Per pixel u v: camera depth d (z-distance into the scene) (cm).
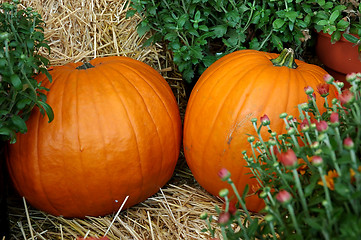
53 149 148
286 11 179
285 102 149
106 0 201
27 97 130
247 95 151
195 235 162
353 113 84
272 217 77
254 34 201
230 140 152
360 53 176
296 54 196
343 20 176
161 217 170
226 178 81
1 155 140
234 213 81
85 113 150
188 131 169
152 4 191
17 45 132
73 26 198
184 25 189
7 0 184
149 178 164
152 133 160
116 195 159
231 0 184
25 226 163
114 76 161
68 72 162
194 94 173
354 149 76
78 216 165
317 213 85
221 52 211
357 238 67
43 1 193
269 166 96
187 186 186
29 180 152
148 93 163
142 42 209
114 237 160
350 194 72
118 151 152
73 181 152
